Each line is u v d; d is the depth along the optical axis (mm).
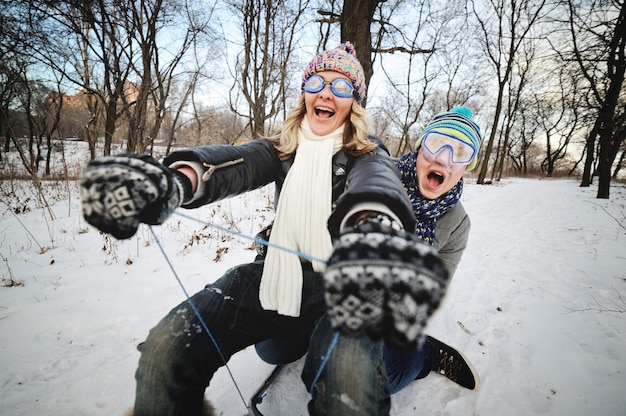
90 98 12875
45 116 17906
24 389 1688
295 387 1718
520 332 2449
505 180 29750
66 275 3117
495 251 4887
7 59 8297
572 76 11648
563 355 2145
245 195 7762
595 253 4715
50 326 2256
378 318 533
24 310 2441
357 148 1174
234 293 1147
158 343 927
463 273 3859
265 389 1649
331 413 793
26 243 4059
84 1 8062
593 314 2736
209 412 1057
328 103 1212
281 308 1138
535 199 12391
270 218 5930
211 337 1010
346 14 5480
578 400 1727
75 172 10266
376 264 549
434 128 1524
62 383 1741
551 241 5523
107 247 4000
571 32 11000
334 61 1233
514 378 1906
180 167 1000
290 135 1334
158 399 873
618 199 11680
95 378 1785
